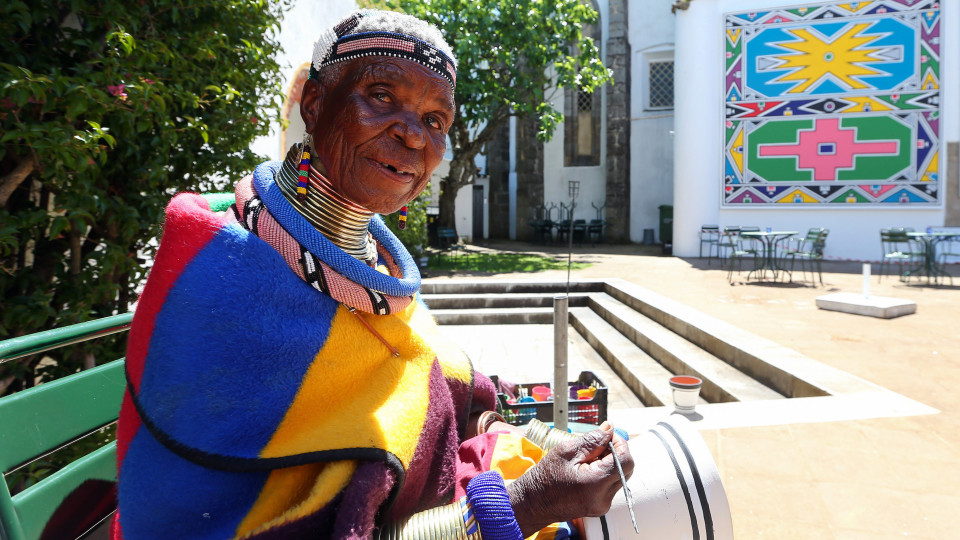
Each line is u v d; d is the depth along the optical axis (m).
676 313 7.57
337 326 0.96
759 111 15.99
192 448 0.84
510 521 0.94
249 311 0.87
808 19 15.38
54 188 2.50
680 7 16.50
